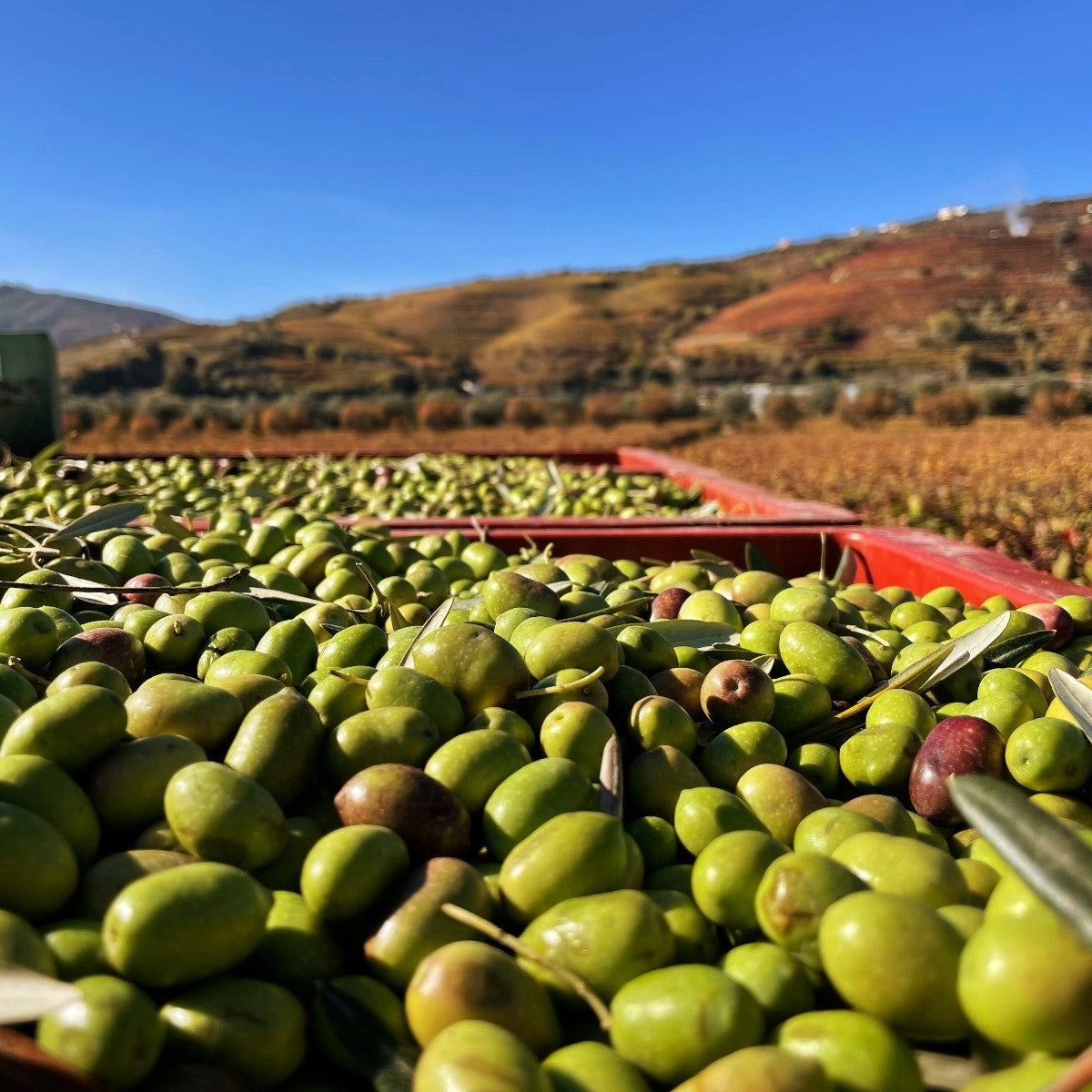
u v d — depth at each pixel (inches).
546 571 14.7
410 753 8.2
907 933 5.8
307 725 8.1
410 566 17.4
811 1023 5.7
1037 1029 5.2
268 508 25.6
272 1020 5.9
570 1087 5.5
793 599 12.8
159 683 8.5
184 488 29.4
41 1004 5.2
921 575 18.3
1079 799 9.2
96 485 25.7
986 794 5.9
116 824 7.4
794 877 6.5
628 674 10.2
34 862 6.2
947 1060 5.8
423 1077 5.3
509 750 8.2
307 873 6.7
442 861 6.9
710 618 12.8
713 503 30.2
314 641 11.4
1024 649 12.2
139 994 5.6
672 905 7.1
